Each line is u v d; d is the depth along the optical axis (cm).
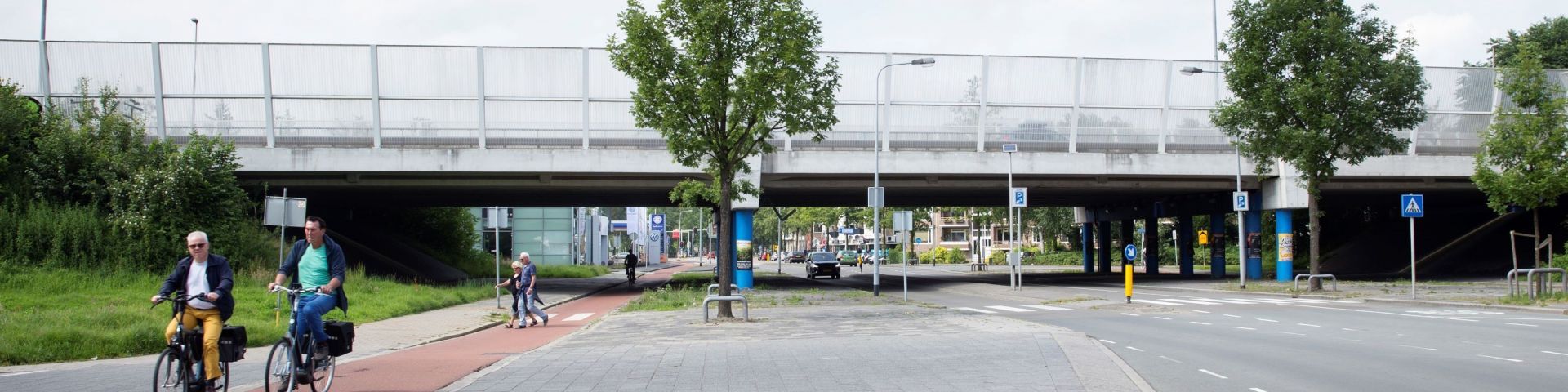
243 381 951
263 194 3294
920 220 8900
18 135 2684
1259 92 2605
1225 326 1574
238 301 1994
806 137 3281
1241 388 840
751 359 1088
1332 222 5747
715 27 1697
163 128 3062
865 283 4241
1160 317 1833
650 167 3164
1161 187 3769
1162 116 3409
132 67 3042
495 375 948
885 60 3288
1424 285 3025
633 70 1719
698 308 2198
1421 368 959
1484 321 1581
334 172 3123
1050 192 4231
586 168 3145
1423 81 2569
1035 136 3356
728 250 1817
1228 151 3462
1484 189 2658
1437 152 3528
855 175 3359
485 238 6588
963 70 3309
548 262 6556
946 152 3300
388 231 4816
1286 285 3042
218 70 3062
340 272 816
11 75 3016
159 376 711
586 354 1159
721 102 1734
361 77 3098
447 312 2200
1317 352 1130
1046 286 3628
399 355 1246
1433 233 4838
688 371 973
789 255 11162
